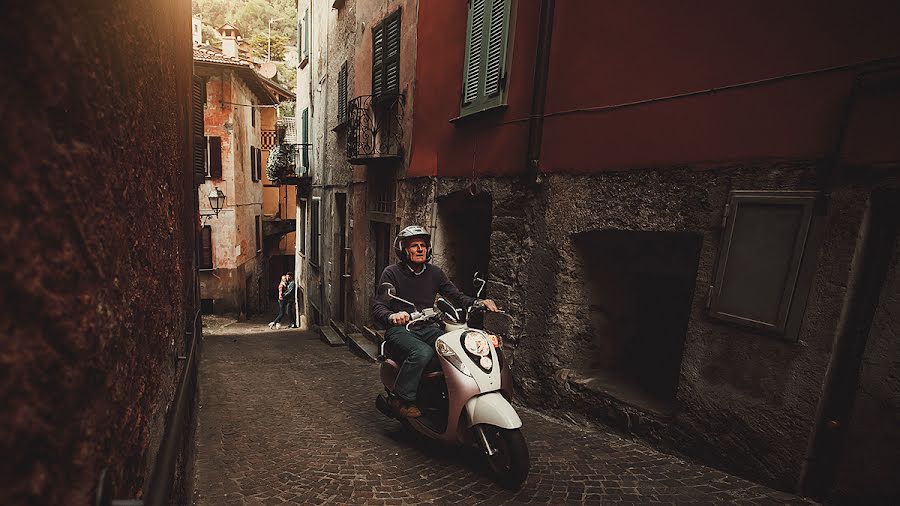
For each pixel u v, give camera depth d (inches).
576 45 165.2
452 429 125.8
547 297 180.4
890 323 93.7
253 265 863.1
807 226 103.7
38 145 24.0
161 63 66.4
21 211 22.4
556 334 176.7
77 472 27.5
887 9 91.3
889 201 93.7
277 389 241.0
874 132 93.6
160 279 59.9
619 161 150.5
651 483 118.6
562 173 172.9
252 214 855.1
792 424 106.8
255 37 1672.0
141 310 46.1
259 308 925.2
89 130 30.9
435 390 141.6
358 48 390.6
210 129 695.7
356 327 403.9
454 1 237.8
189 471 109.1
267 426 176.1
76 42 28.8
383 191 339.6
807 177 104.7
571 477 123.7
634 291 178.9
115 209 36.7
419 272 151.5
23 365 22.3
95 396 31.0
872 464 95.7
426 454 145.3
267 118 1012.5
